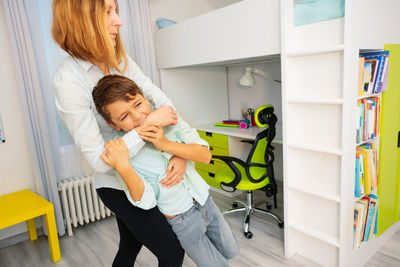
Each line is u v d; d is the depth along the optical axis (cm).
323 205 172
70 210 255
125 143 88
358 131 159
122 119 90
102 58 92
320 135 165
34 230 241
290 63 168
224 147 284
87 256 212
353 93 148
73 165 252
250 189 218
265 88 318
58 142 240
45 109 230
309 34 159
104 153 89
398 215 215
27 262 211
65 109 89
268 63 309
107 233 244
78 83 92
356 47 144
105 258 208
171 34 271
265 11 183
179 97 316
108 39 89
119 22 95
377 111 171
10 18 207
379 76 164
